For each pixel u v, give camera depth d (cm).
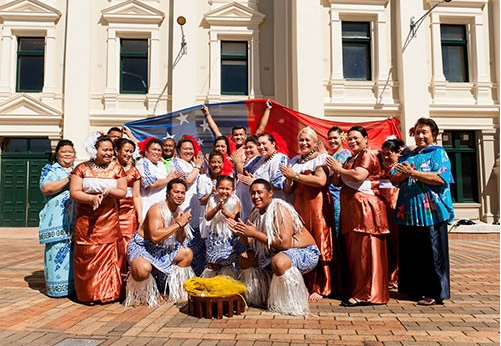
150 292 433
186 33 1221
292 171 438
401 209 445
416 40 1179
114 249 450
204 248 509
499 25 1238
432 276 423
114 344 320
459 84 1252
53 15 1227
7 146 1243
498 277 569
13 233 1120
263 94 1267
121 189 446
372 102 1179
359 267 429
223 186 426
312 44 1152
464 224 1120
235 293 390
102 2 1248
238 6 1262
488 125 1241
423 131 441
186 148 534
